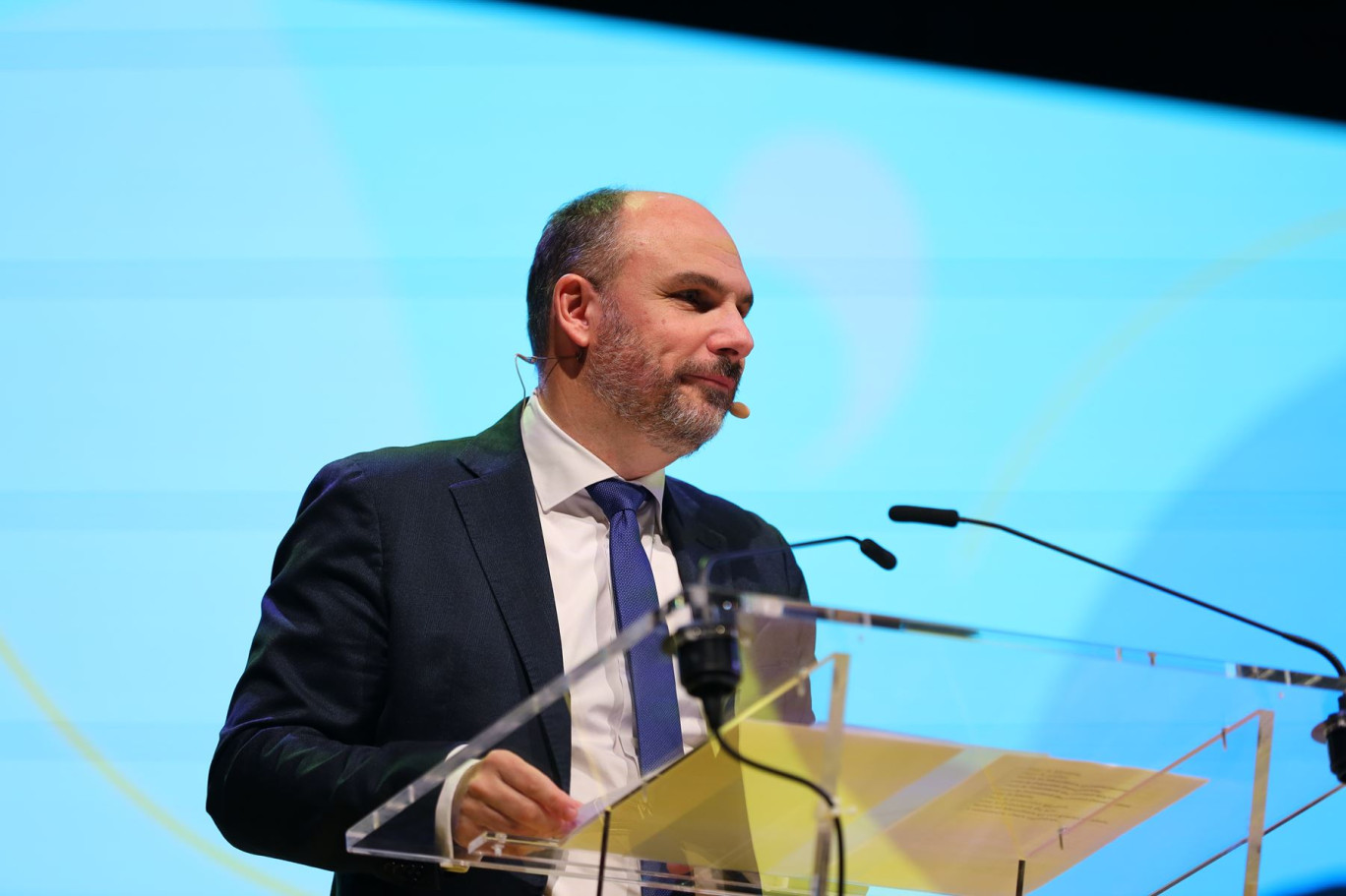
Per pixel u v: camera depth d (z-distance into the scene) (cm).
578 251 670
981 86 1053
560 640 573
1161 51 1079
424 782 399
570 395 659
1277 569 952
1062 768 415
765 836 439
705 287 657
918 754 394
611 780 550
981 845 467
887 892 512
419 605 565
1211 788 444
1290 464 981
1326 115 1080
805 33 1040
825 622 360
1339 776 428
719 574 641
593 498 628
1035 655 374
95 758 756
